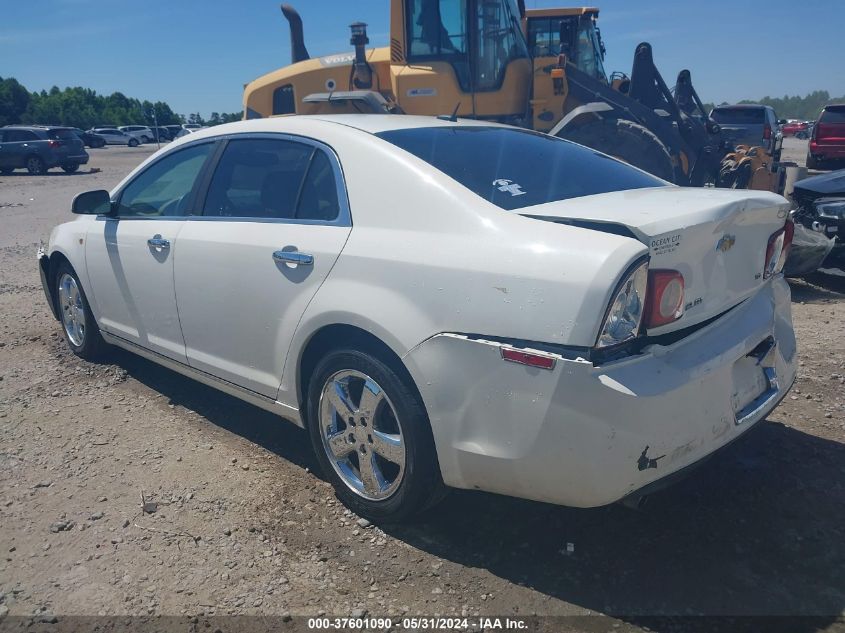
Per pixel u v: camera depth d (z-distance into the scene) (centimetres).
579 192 322
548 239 259
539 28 1105
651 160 939
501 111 965
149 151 4734
